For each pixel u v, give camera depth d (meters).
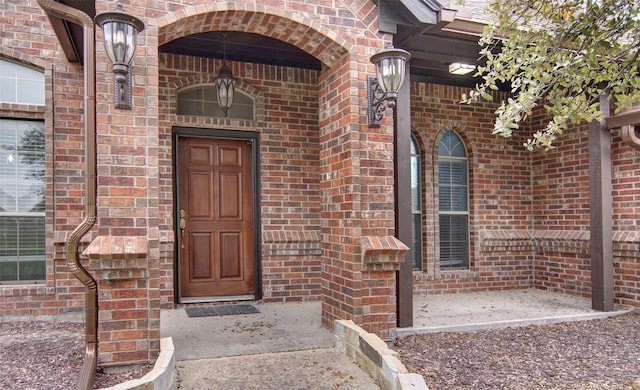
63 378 3.46
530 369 3.92
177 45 5.78
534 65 3.24
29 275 5.55
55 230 5.39
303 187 6.48
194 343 4.41
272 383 3.51
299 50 6.00
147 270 3.65
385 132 4.60
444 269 7.29
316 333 4.77
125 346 3.60
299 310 5.82
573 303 6.34
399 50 3.99
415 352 4.32
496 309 5.97
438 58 5.52
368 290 4.45
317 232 6.50
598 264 5.94
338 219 4.73
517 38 3.29
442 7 4.46
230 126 6.16
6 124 5.51
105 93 3.65
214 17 4.11
